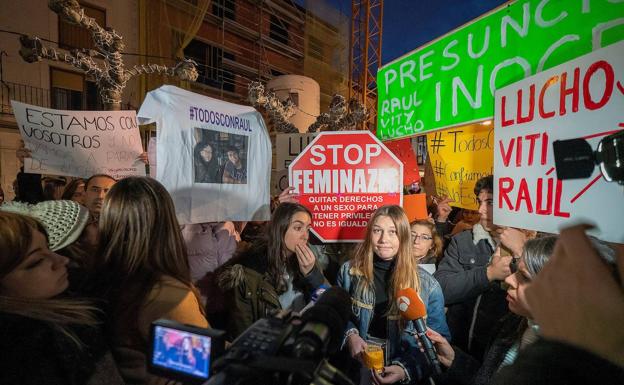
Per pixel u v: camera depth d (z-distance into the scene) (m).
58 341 0.74
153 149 2.14
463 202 3.08
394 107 2.31
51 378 0.69
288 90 13.05
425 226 2.34
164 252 1.14
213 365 0.62
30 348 0.68
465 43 1.72
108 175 2.52
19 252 0.79
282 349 0.62
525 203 1.28
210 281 2.36
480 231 2.20
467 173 3.04
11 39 9.10
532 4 1.38
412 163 3.62
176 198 1.94
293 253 1.96
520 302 1.07
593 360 0.42
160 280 1.07
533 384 0.44
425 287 1.79
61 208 1.25
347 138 2.22
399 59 2.23
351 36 15.53
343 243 2.38
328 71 15.91
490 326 1.70
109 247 1.11
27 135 2.46
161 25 11.41
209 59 15.95
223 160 2.19
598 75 1.01
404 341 1.71
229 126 2.24
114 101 3.61
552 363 0.44
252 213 2.37
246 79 17.52
